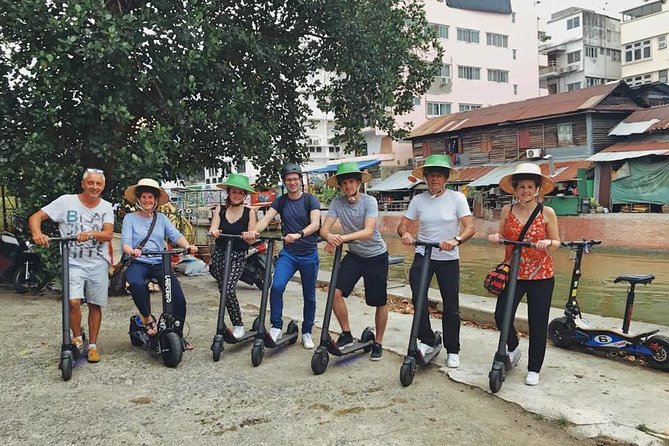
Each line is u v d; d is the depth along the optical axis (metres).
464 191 25.39
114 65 7.20
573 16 40.34
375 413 3.68
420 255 4.56
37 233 4.43
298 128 10.48
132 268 4.87
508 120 25.11
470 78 36.25
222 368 4.66
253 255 8.71
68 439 3.34
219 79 8.41
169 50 7.62
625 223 18.61
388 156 32.56
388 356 4.93
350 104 9.73
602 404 3.74
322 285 8.98
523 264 4.12
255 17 9.22
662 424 3.41
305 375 4.45
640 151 20.19
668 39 37.47
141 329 5.21
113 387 4.22
